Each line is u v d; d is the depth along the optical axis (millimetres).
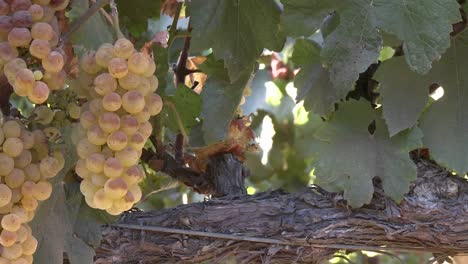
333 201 1228
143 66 979
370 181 1209
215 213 1233
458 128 1206
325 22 1285
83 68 998
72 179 1187
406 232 1211
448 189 1211
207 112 1253
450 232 1207
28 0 1005
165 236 1224
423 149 1255
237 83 1248
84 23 1080
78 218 1186
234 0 1188
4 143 989
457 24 1209
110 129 969
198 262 1230
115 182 965
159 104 1013
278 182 2314
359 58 1077
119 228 1217
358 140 1222
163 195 2018
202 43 1187
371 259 2051
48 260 1153
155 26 1522
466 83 1209
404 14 1078
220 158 1403
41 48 964
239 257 1234
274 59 2043
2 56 974
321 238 1224
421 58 1082
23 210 1003
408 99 1192
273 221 1229
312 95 1262
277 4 1208
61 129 1087
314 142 1234
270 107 2213
